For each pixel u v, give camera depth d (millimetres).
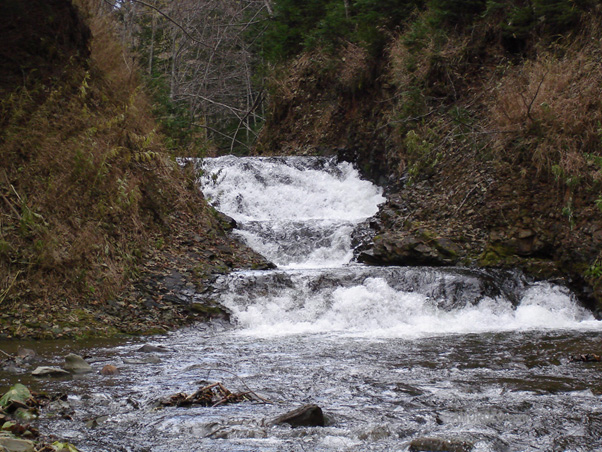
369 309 10062
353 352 7277
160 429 4145
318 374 5969
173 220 12805
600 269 10352
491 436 3955
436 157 14984
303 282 10406
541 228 11617
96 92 12570
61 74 12094
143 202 12148
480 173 13727
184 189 13852
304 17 24844
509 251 11664
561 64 13578
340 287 10375
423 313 10117
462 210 13320
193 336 8812
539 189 12289
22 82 11484
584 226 11141
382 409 4660
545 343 7883
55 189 10273
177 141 16016
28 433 3977
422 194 14680
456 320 10008
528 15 15562
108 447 3768
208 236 13086
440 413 4520
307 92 23188
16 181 10164
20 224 9422
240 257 12820
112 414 4523
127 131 12586
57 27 12398
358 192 17781
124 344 8016
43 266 9289
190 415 4469
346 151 19391
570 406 4707
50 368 6023
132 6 24203
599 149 11938
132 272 10352
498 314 10219
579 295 10719
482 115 15180
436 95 16688
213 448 3752
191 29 27344
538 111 12953
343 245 14289
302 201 17266
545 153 12430
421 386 5438
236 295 10242
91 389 5348
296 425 4223
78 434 4031
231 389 5336
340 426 4219
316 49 23422
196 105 28125
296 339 8422
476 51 16484
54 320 8758
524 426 4207
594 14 14297
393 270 10688
